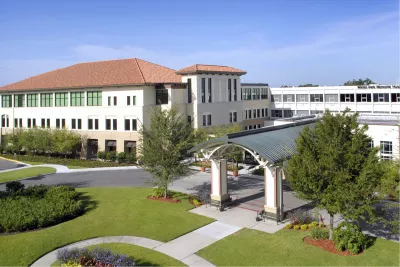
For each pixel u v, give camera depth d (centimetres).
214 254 1786
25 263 1664
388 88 6012
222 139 2370
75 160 4944
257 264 1659
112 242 1944
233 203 2678
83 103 5216
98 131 5078
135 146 4744
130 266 1507
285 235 2012
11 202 2372
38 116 5706
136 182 3628
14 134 5678
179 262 1698
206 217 2361
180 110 4978
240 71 5862
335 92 6669
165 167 2769
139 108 4684
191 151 2645
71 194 2648
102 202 2739
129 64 5359
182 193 3017
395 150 3262
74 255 1548
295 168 1816
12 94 5997
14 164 4972
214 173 2633
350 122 1786
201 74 5125
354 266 1605
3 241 1895
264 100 7306
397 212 2316
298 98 7169
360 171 1692
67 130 5212
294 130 2947
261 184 3350
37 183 3659
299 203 2680
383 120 3775
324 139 1809
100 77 5188
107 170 4347
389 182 1727
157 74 5153
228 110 5697
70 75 5656
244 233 2064
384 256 1700
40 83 5753
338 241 1789
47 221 2147
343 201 1670
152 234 2056
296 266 1625
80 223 2222
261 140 2427
